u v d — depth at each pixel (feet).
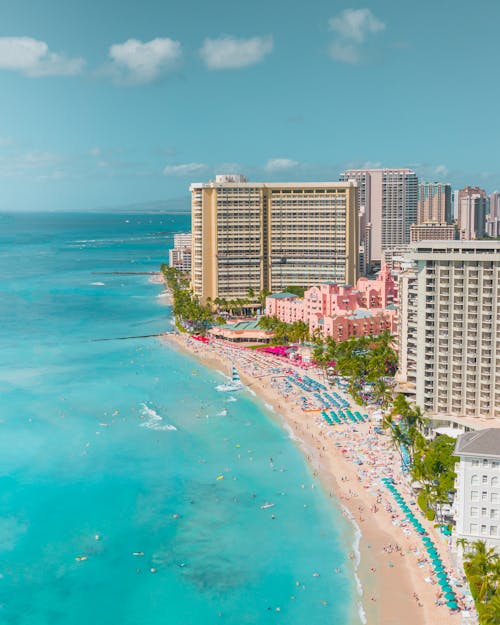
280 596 510.17
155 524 620.49
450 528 588.09
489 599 470.80
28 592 522.88
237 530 607.37
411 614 479.82
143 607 503.20
